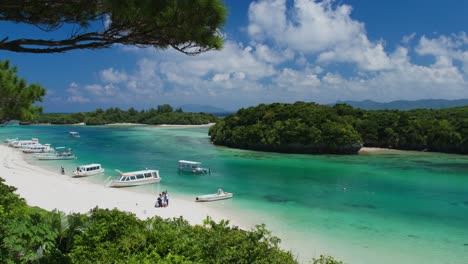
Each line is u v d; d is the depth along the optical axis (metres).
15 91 16.08
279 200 39.75
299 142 89.25
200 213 33.53
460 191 45.84
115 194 40.72
